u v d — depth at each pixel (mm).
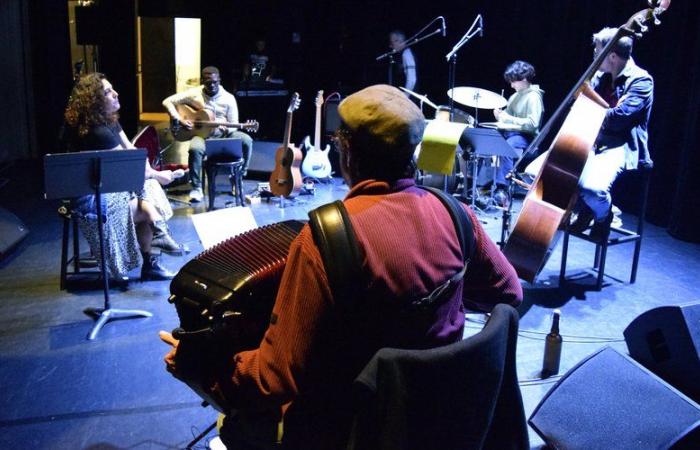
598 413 2201
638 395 2184
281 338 1227
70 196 3098
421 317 1282
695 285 4039
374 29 8500
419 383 1189
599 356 2354
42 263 4215
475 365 1246
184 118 5996
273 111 8523
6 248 4293
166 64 10883
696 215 4930
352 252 1201
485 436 1354
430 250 1296
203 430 2467
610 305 3682
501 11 7312
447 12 7945
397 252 1246
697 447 2090
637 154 3789
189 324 1395
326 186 6543
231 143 5426
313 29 8984
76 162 3014
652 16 3209
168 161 7176
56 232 4879
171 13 8938
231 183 6086
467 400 1270
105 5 7820
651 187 5508
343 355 1286
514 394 1408
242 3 9039
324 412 1326
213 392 1340
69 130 3512
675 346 2521
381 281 1224
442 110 5562
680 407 2100
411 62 7094
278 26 9062
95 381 2812
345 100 1351
